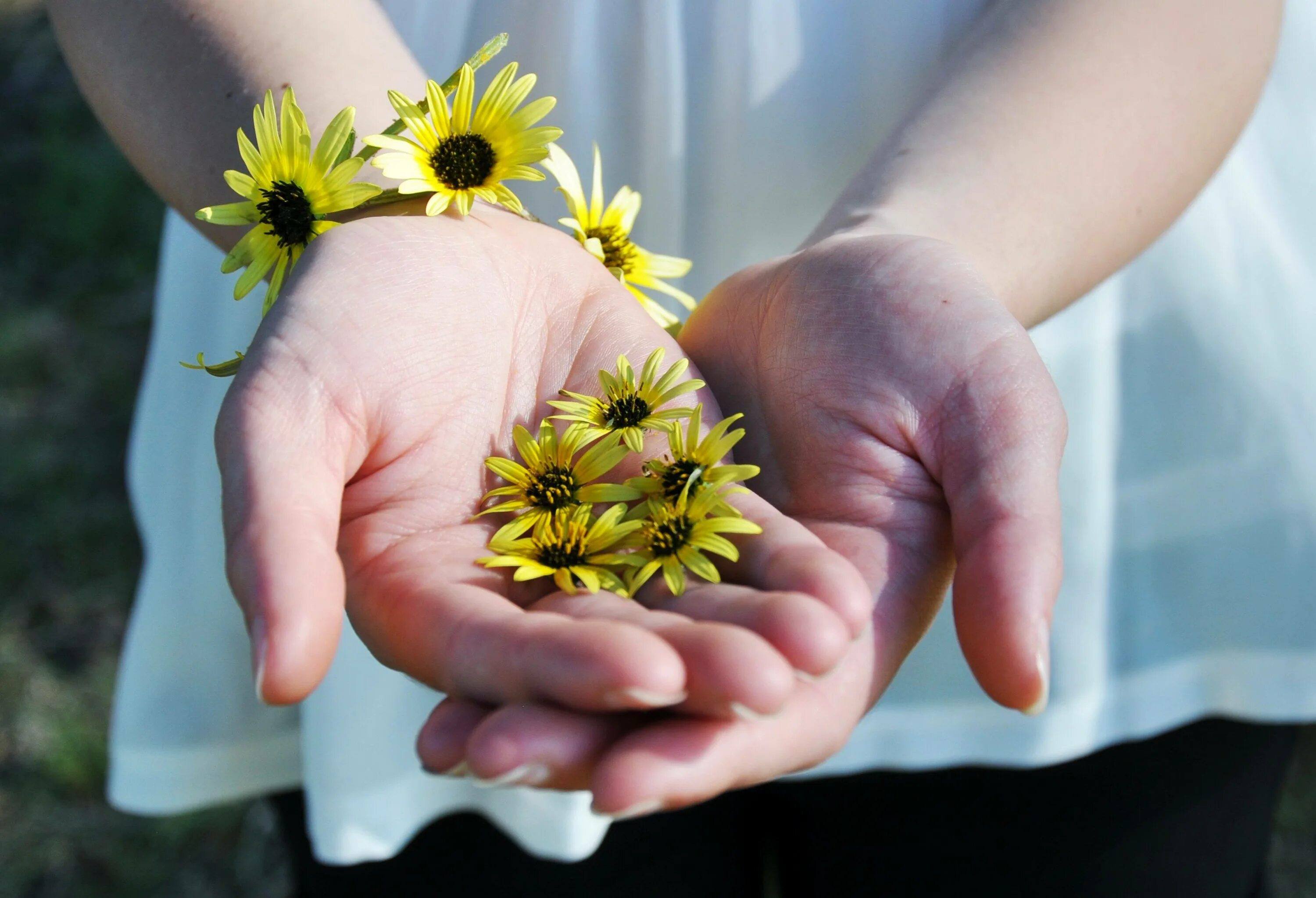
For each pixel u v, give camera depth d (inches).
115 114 20.0
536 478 17.9
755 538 16.9
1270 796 22.9
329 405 16.8
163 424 22.8
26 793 30.9
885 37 21.0
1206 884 23.0
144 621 23.0
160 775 23.1
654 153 21.4
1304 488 21.3
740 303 19.2
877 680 16.6
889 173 19.6
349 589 17.1
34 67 50.8
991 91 19.8
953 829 22.7
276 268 18.6
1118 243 19.8
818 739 16.0
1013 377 17.1
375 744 21.7
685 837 23.4
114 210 45.6
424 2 21.4
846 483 17.6
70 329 42.0
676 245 21.8
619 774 15.0
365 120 19.1
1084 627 21.6
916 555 17.3
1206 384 21.5
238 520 16.0
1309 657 21.6
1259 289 21.5
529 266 18.9
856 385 17.7
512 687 15.6
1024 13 20.1
